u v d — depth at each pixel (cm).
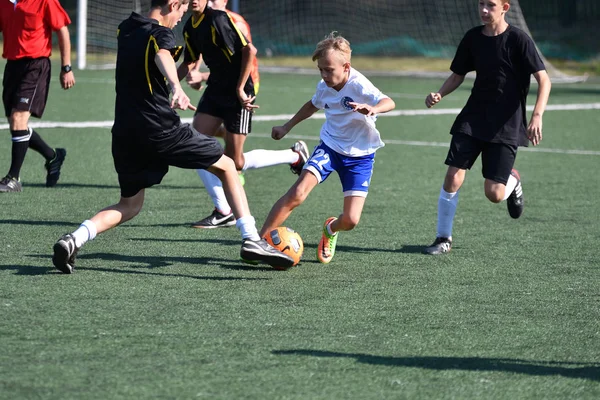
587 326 1210
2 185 2150
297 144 2062
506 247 1717
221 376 974
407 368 1017
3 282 1352
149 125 1391
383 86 6009
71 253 1388
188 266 1500
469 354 1074
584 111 4709
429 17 8950
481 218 2008
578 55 8525
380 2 9131
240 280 1418
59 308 1222
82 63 6384
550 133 3778
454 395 938
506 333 1167
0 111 3862
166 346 1072
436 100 1675
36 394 912
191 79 2016
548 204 2205
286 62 7838
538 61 1616
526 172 2738
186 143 1424
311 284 1406
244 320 1191
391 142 3406
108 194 2189
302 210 2056
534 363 1048
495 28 1638
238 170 1995
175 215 1955
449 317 1236
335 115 1532
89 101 4462
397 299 1327
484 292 1382
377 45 8531
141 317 1191
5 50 2153
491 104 1642
